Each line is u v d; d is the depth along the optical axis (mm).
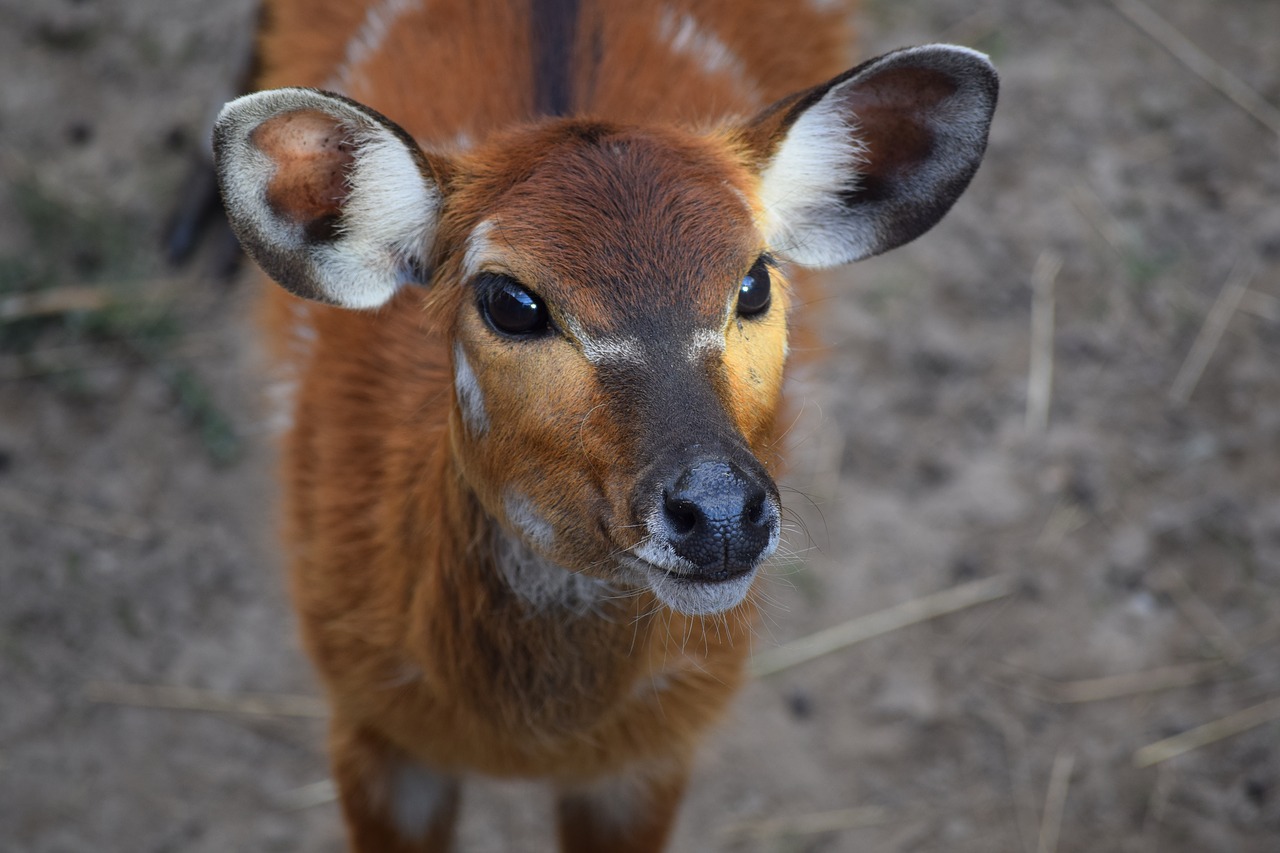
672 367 2275
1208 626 4551
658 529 2176
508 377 2406
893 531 4754
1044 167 5570
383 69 3750
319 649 3311
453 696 2904
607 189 2418
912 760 4332
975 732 4375
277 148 2508
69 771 4176
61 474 4727
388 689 3111
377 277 2705
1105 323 5195
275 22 4551
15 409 4836
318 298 2658
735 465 2166
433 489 2842
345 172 2625
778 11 4184
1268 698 4387
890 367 5086
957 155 2801
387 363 3322
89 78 5574
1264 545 4684
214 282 5156
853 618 4586
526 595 2721
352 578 3178
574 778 3207
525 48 3547
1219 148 5645
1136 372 5086
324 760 4297
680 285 2332
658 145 2533
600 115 3271
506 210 2439
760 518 2180
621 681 2836
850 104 2760
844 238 2928
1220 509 4762
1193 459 4875
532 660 2789
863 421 4969
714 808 4230
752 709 4406
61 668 4359
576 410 2326
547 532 2449
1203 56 5914
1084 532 4742
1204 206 5496
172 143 5438
